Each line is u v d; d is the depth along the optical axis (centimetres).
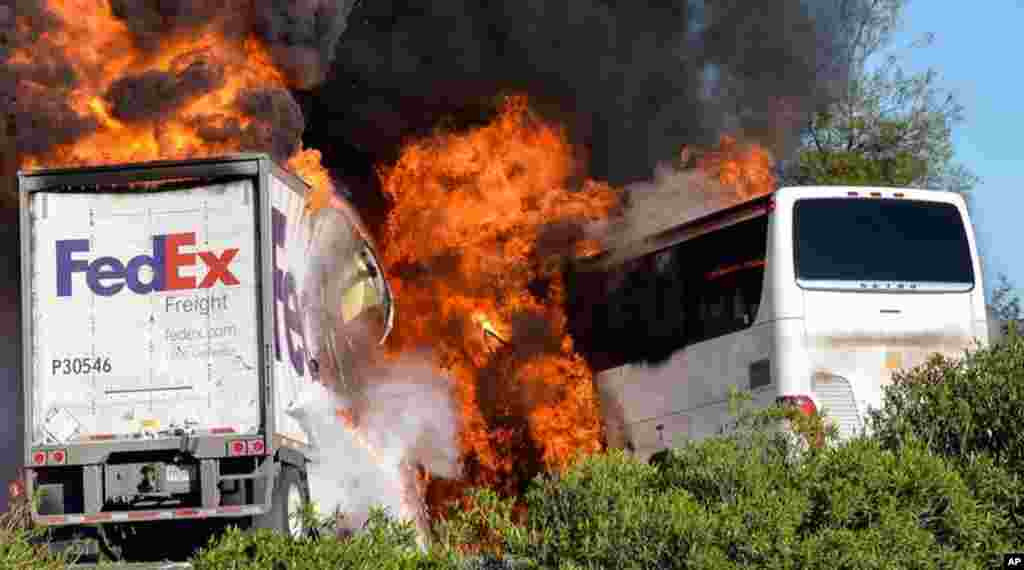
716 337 2720
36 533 2073
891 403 1981
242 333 2288
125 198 2322
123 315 2306
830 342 2534
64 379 2302
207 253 2305
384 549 1548
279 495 2302
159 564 2228
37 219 2328
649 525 1548
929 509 1659
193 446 2252
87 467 2273
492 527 1658
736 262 2686
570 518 1627
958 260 2602
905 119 4853
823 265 2561
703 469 1677
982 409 1895
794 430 1819
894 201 2606
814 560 1528
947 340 2567
